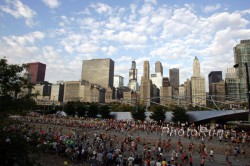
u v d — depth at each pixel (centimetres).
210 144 5222
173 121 10050
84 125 8475
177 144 5219
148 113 11681
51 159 3203
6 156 1623
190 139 5862
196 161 4031
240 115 9494
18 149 1697
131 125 7962
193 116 10238
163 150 4794
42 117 11212
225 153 4500
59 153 3534
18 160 1692
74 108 14788
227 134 5959
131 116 11506
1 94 1927
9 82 2005
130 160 3073
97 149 3850
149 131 7119
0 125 1803
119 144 5447
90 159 3331
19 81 2072
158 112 10475
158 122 10331
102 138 5616
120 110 16000
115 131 7394
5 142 1666
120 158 3253
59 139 4456
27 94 2116
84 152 3409
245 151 4612
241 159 4197
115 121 9525
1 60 1934
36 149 2016
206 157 4228
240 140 5525
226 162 3984
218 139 5838
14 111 1962
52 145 3578
